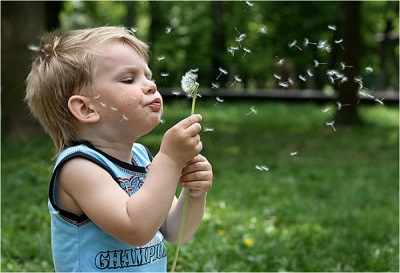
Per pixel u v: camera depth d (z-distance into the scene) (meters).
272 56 29.12
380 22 36.25
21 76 14.38
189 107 20.72
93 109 3.04
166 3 30.97
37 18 14.59
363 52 35.44
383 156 13.91
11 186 9.09
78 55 3.06
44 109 3.18
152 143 12.98
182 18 31.58
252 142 15.84
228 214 7.64
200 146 2.96
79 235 3.01
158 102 3.07
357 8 18.94
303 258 6.00
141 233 2.83
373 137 17.14
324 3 29.66
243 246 6.32
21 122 14.33
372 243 6.86
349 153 14.29
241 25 29.61
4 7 14.34
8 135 14.27
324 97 26.38
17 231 6.64
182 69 28.03
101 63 3.02
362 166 12.23
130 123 3.02
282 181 10.26
